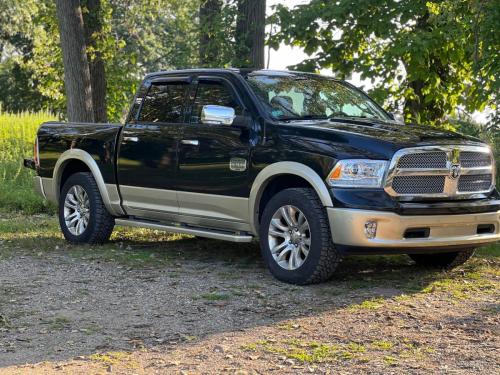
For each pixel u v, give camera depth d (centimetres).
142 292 716
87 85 1581
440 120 1428
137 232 1078
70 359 524
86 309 658
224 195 792
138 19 2475
